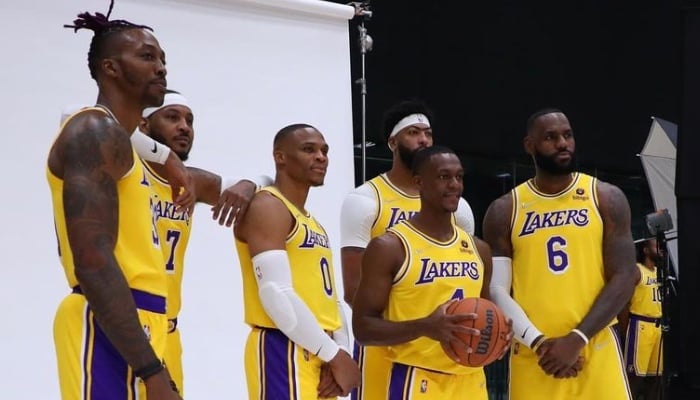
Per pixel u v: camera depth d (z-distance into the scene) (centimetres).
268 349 404
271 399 400
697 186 636
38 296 580
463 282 427
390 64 942
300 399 397
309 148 422
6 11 591
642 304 896
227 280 652
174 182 388
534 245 479
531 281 478
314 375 406
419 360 421
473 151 1009
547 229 478
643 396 903
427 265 424
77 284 305
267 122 688
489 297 461
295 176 422
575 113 1064
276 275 395
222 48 673
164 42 648
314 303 413
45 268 585
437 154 429
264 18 693
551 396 469
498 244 487
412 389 421
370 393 466
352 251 491
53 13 607
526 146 494
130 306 284
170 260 439
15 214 579
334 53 725
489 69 1004
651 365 902
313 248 418
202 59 663
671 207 837
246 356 418
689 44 643
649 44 1102
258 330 411
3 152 582
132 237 309
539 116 485
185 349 628
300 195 427
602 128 1082
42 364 576
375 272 424
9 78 589
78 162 287
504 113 1016
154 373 286
